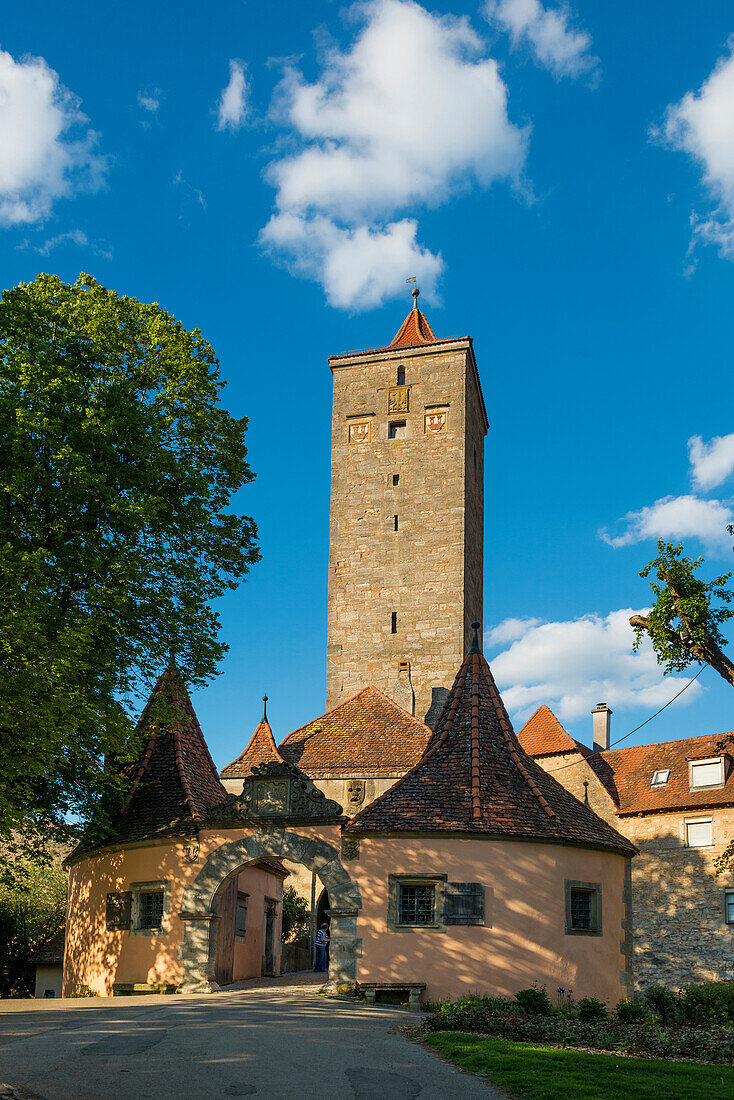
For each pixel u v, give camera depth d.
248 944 29.94
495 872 24.09
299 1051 15.54
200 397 30.55
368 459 58.25
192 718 30.80
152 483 27.80
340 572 56.97
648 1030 19.88
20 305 27.09
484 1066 15.05
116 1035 16.64
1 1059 14.45
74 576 25.94
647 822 43.75
